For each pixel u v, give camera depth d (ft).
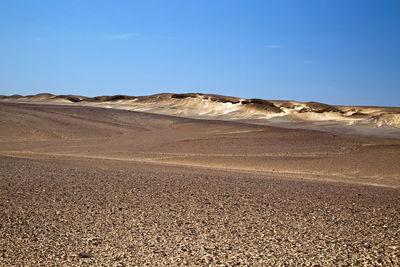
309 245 35.01
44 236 35.88
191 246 34.27
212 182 66.90
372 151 167.43
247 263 30.71
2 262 29.86
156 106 557.33
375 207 51.13
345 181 93.61
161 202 49.70
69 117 251.39
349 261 31.37
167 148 167.94
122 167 90.68
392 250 33.91
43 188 55.42
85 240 35.19
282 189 63.16
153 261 30.83
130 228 38.91
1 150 139.33
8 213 42.52
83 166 87.76
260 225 40.86
